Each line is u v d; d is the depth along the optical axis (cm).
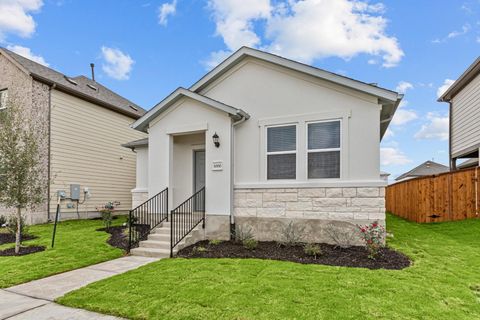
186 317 365
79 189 1355
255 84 864
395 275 496
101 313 389
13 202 720
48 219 1202
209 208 836
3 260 654
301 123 798
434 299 398
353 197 729
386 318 349
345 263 579
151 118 927
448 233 862
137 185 1131
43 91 1219
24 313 394
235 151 858
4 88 1229
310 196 766
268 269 540
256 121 848
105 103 1492
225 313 370
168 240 779
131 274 541
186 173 978
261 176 827
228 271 536
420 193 1070
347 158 746
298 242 746
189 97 870
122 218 1402
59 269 595
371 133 733
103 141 1509
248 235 780
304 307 379
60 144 1277
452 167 1627
